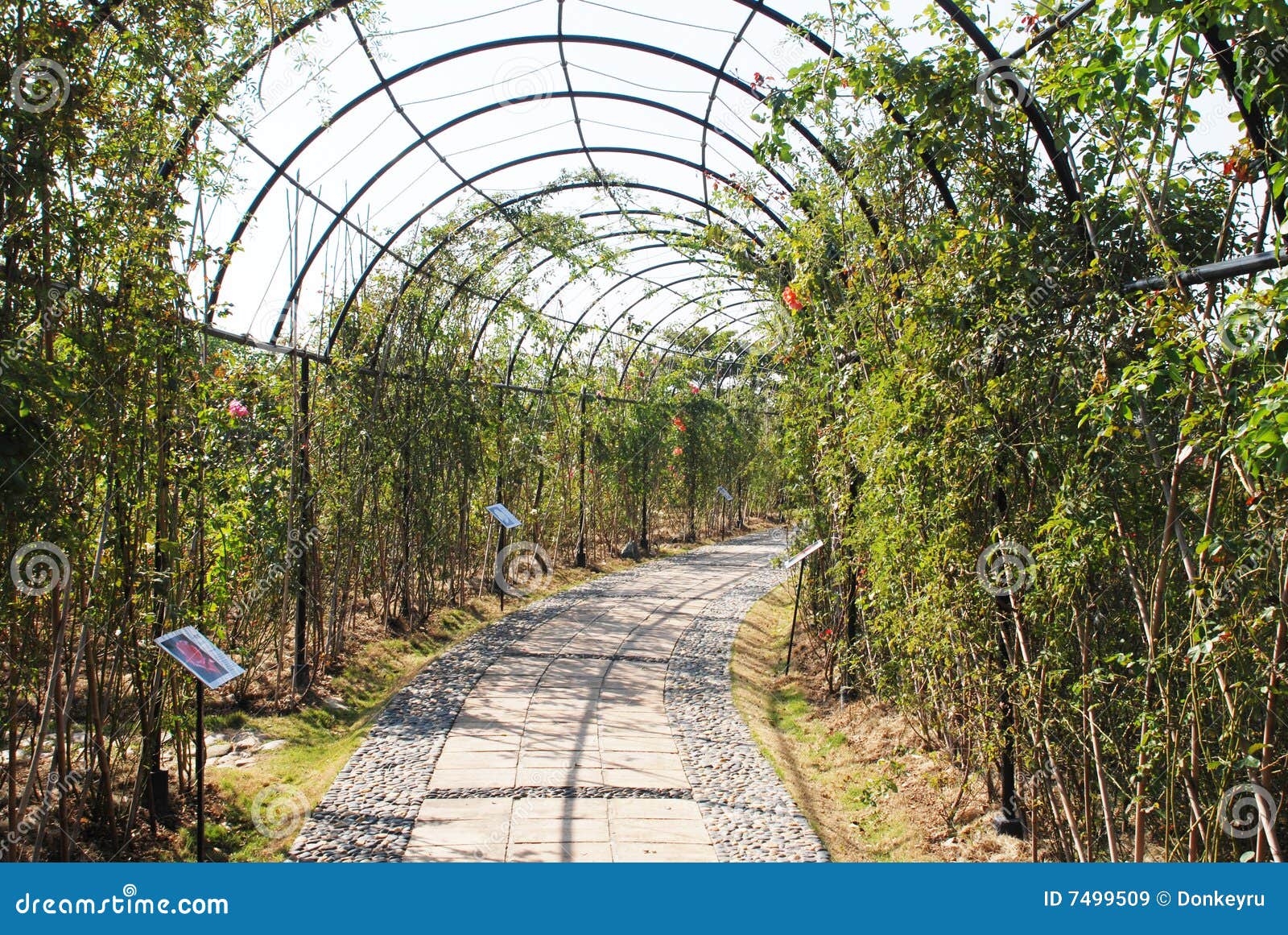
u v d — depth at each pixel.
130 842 3.79
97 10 3.15
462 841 3.90
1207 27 2.30
